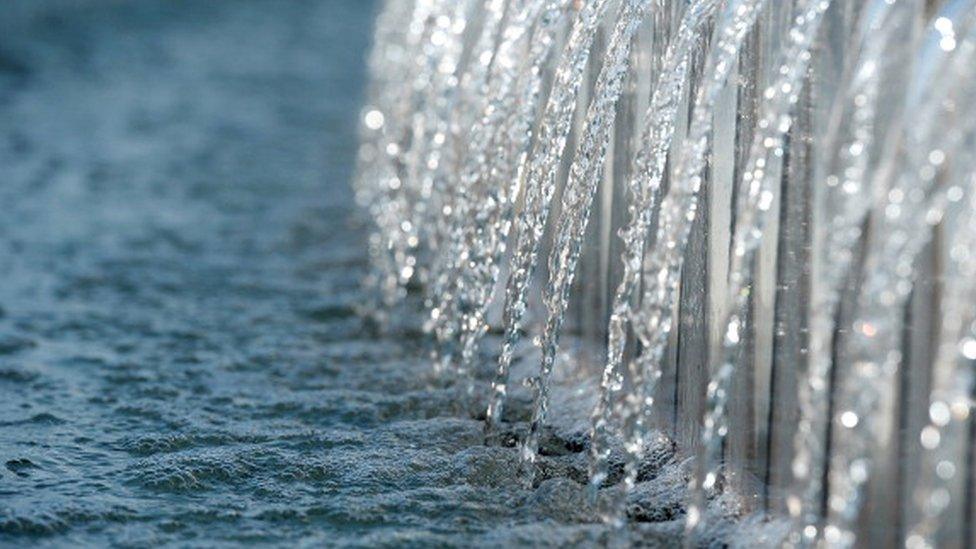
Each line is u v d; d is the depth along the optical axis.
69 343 14.84
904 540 7.77
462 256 13.48
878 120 7.88
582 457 11.00
